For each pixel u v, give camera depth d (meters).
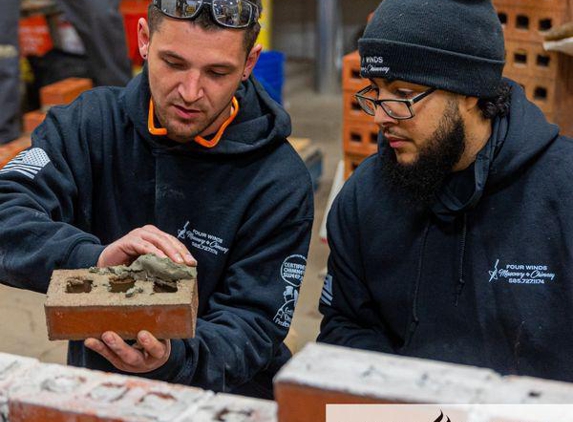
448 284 1.85
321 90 7.22
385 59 1.69
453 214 1.81
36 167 1.79
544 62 2.92
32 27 5.97
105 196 1.90
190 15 1.59
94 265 1.59
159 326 1.42
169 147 1.83
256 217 1.81
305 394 0.98
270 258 1.81
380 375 0.99
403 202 1.85
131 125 1.89
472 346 1.84
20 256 1.67
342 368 1.00
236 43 1.64
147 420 1.06
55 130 1.86
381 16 1.71
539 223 1.78
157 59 1.66
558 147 1.80
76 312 1.41
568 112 2.94
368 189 1.93
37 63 5.47
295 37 8.13
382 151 1.85
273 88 5.53
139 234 1.58
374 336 1.96
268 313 1.77
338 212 1.99
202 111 1.70
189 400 1.10
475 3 1.70
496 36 1.72
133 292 1.44
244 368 1.70
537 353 1.79
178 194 1.84
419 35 1.66
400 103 1.70
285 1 8.00
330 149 5.91
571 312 1.75
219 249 1.83
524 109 1.81
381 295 1.92
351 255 1.97
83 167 1.86
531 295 1.78
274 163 1.84
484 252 1.82
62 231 1.66
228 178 1.83
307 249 1.85
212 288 1.85
